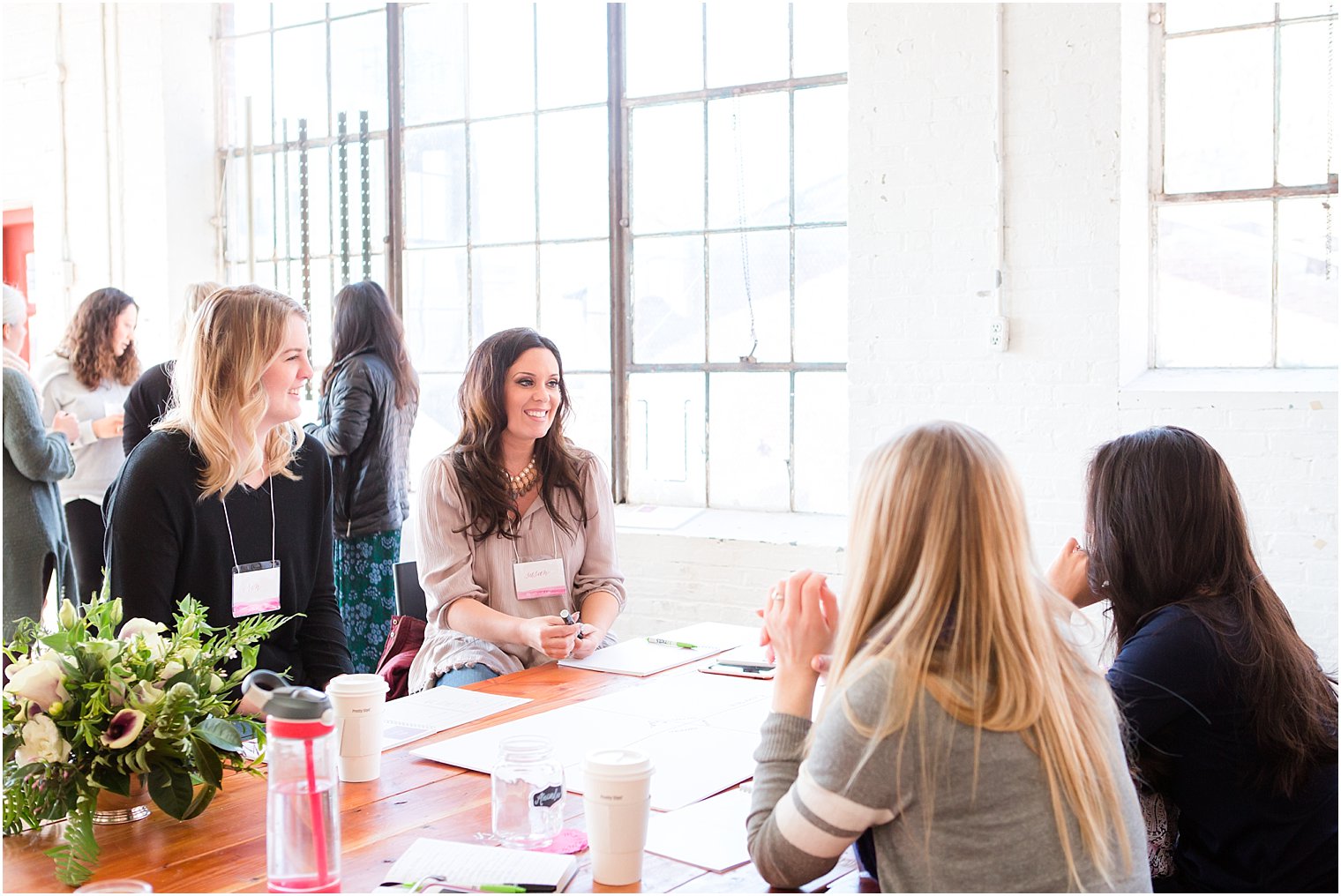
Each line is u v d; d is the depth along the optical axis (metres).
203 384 2.12
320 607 2.37
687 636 2.73
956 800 1.16
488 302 5.11
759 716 1.99
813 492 4.39
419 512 2.63
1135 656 1.66
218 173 5.77
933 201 3.78
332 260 5.49
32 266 6.04
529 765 1.45
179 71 5.61
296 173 5.57
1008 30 3.63
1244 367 3.66
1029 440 3.67
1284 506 3.32
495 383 2.62
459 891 1.26
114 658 1.48
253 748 1.74
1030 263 3.64
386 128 5.33
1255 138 3.62
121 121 5.68
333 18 5.45
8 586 3.39
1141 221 3.69
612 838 1.30
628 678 2.30
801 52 4.33
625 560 4.34
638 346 4.73
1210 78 3.67
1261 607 1.71
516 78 4.98
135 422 3.39
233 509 2.19
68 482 4.20
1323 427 3.25
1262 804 1.64
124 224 5.70
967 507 1.22
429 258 5.26
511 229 5.03
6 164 6.00
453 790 1.62
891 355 3.88
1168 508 1.73
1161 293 3.77
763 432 4.48
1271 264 3.62
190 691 1.46
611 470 4.79
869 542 1.26
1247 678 1.64
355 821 1.50
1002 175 3.66
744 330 4.50
